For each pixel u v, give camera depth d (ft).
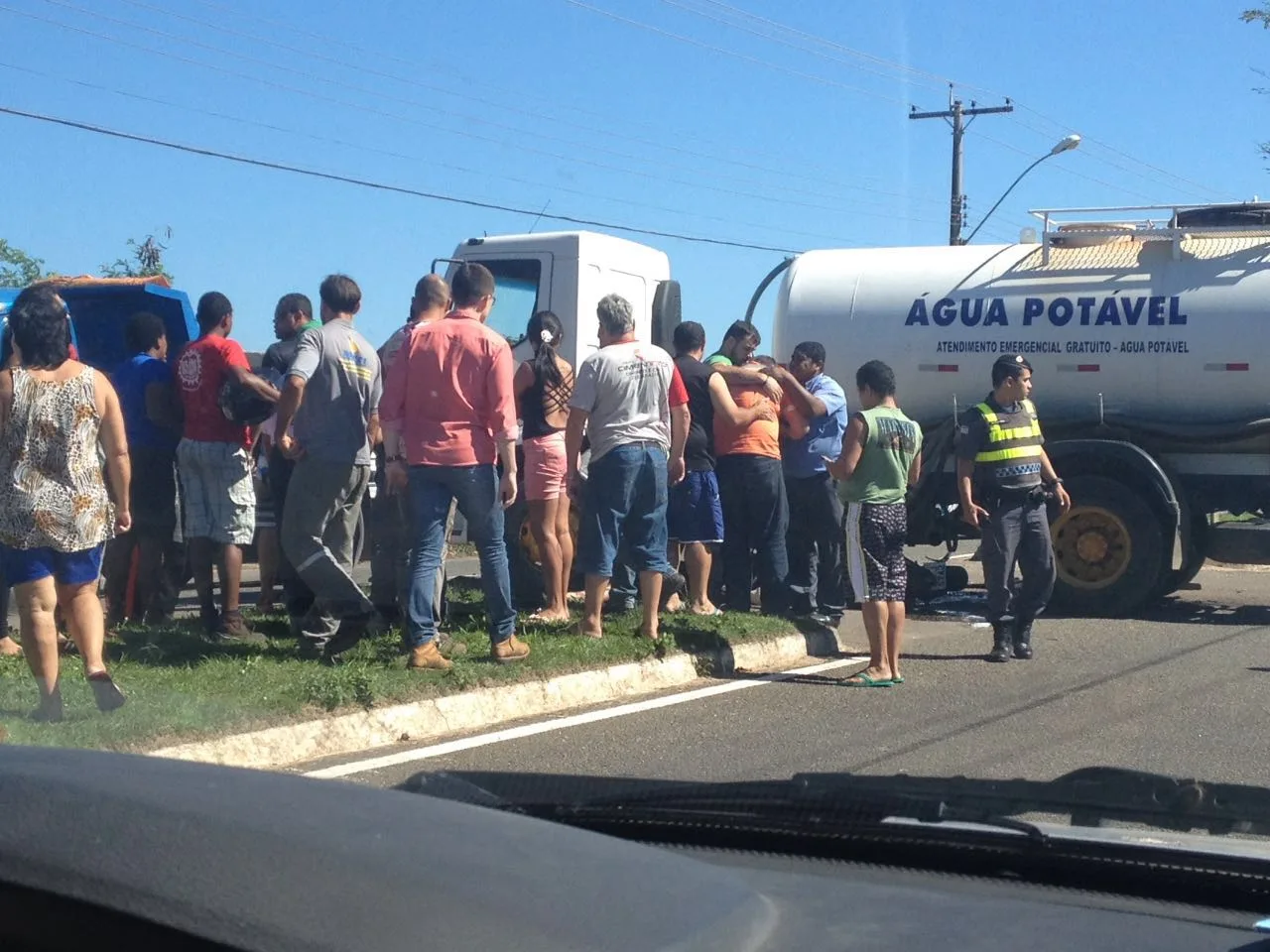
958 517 39.70
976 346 38.47
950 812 8.73
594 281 40.37
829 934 6.33
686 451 30.63
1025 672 28.30
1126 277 37.24
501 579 24.54
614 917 5.11
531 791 9.66
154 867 5.05
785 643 29.73
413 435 23.90
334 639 25.02
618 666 25.94
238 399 25.77
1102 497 36.32
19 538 19.40
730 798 9.14
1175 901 7.84
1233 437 36.27
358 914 4.80
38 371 19.88
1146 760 20.59
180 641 25.73
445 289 25.46
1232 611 38.19
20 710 20.12
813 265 41.04
